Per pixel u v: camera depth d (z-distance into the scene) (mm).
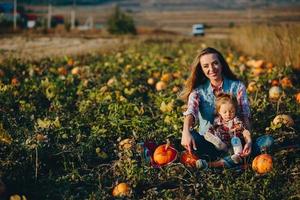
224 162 4152
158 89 7102
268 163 4051
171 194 3818
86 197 3881
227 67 4496
